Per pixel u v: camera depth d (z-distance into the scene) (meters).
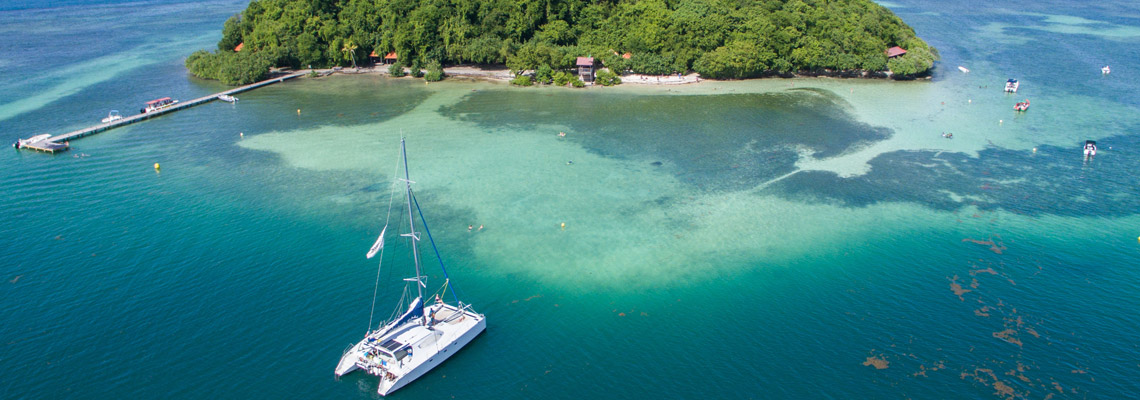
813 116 129.00
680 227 81.88
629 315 64.12
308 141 114.44
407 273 70.94
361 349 56.75
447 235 79.75
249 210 85.75
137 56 194.88
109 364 56.12
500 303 66.06
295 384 54.62
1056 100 137.88
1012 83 144.62
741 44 156.38
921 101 139.12
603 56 159.38
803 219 83.69
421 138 116.25
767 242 77.88
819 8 169.38
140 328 60.72
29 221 82.06
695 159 105.12
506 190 93.06
